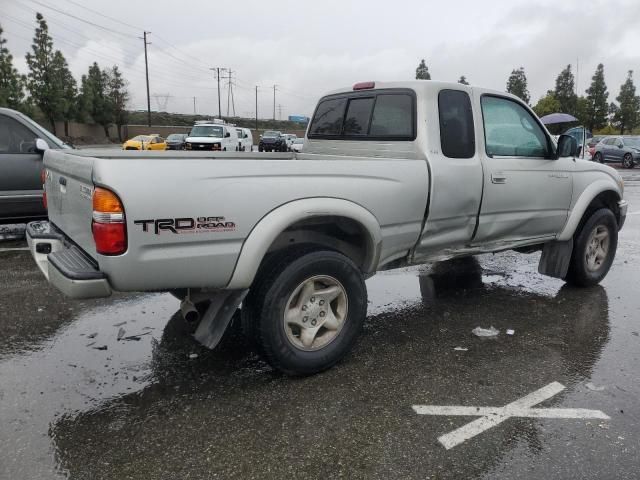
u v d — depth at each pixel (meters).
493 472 2.57
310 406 3.16
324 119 5.07
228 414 3.07
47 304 4.84
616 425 2.98
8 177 6.91
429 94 4.07
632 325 4.53
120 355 3.83
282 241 3.64
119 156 4.10
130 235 2.77
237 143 30.31
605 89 54.59
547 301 5.16
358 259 3.89
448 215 4.14
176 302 4.97
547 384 3.46
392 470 2.59
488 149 4.41
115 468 2.58
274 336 3.29
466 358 3.84
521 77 57.50
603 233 5.52
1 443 2.76
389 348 4.01
